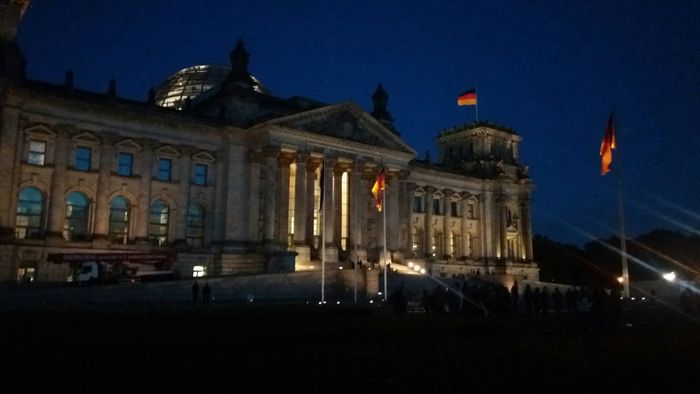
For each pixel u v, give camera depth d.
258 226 86.88
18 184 70.44
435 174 116.75
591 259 161.62
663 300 75.69
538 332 29.75
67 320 30.16
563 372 15.52
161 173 82.75
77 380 13.83
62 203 73.12
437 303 39.41
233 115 89.06
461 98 111.50
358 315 38.50
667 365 17.02
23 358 16.17
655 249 156.25
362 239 95.31
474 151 128.50
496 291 42.47
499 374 15.05
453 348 18.72
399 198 103.12
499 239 122.81
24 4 71.12
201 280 64.12
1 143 68.56
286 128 86.31
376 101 111.06
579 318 43.59
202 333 21.05
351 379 14.15
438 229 116.38
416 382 14.04
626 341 21.86
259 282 69.25
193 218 84.81
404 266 97.00
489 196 124.94
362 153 96.44
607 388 14.31
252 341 18.92
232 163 87.12
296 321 31.81
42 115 72.81
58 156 73.31
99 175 76.50
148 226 79.69
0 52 68.25
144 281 63.75
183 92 113.50
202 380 13.87
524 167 130.25
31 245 70.00
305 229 88.06
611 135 67.38
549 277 155.12
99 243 74.88
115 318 31.92
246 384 13.65
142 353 16.67
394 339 23.59
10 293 50.62
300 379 14.03
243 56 92.94
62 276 71.81
